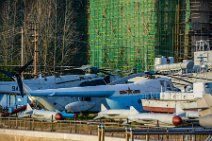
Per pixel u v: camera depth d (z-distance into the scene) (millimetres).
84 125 179625
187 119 178375
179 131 100250
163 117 179750
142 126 174500
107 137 160750
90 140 171000
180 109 183875
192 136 148625
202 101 92812
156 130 103750
